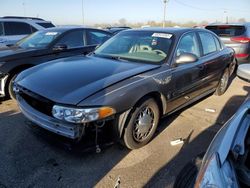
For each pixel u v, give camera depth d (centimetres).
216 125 413
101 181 272
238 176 151
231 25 743
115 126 289
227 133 185
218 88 545
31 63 507
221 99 543
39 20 1027
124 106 281
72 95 264
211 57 463
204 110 476
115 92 276
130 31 438
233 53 577
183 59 356
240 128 184
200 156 246
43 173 281
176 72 359
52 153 316
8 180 269
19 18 995
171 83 351
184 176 229
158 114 345
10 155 310
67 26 628
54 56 544
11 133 362
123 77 301
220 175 150
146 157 316
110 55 393
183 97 394
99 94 268
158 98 341
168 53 364
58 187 262
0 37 877
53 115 266
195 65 405
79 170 287
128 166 298
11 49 537
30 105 308
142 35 411
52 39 556
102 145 290
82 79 293
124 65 342
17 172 281
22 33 942
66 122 263
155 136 367
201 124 414
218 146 177
